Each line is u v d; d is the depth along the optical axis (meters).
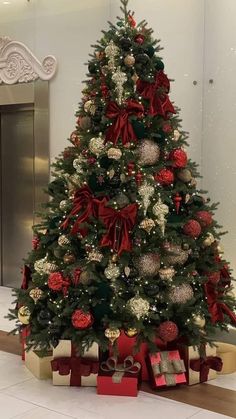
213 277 3.60
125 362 3.41
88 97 3.60
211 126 4.89
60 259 3.57
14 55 6.11
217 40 4.81
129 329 3.33
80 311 3.31
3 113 6.36
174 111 3.55
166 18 5.12
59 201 3.74
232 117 4.77
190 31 4.97
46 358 3.61
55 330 3.42
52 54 5.85
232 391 3.42
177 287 3.40
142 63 3.44
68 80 5.74
